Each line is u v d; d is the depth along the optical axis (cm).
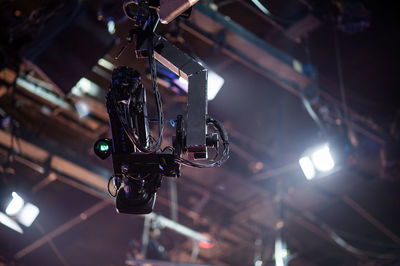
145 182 273
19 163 791
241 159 847
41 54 463
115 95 261
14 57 568
